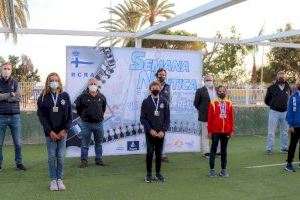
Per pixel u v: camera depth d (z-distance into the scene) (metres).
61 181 6.77
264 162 9.20
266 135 13.88
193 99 9.91
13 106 7.87
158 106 7.27
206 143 9.73
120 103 9.34
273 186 7.09
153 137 7.26
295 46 13.20
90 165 8.73
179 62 9.74
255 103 15.40
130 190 6.73
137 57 9.41
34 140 11.62
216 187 6.97
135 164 8.91
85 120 8.44
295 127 8.13
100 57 9.14
